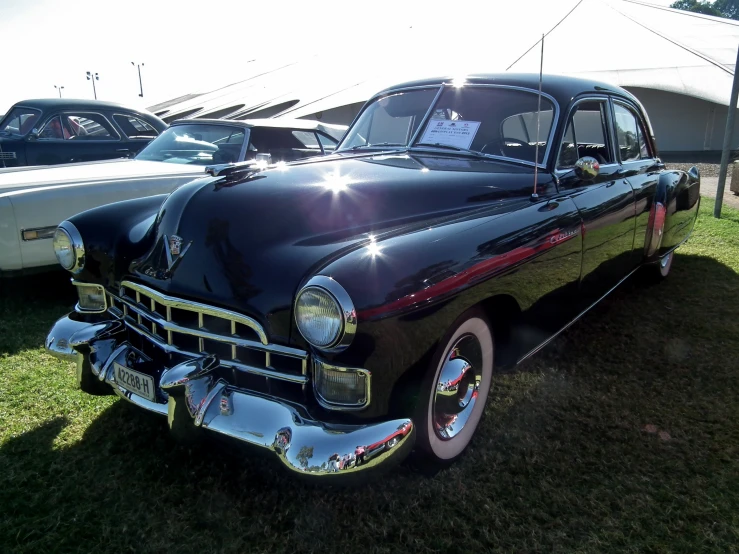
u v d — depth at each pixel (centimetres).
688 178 510
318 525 223
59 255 291
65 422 289
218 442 272
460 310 225
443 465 250
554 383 337
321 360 199
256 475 252
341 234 239
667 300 482
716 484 249
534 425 292
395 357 202
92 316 292
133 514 226
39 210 450
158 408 238
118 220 293
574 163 342
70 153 770
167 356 245
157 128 852
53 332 282
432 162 322
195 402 216
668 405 315
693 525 225
